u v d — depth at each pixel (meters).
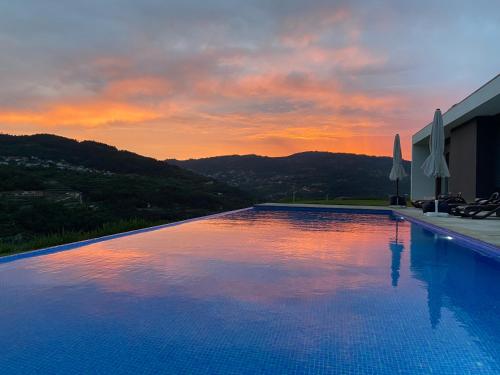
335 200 21.42
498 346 2.46
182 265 4.91
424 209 11.41
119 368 2.18
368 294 3.62
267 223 10.30
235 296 3.54
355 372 2.12
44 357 2.33
